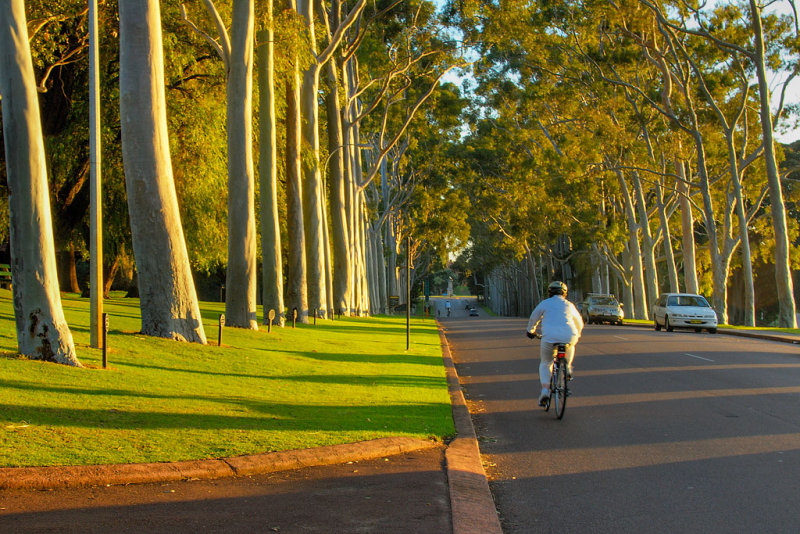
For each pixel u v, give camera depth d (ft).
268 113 76.18
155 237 47.83
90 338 43.27
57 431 24.06
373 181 191.83
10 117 34.63
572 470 24.58
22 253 35.24
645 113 142.92
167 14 74.84
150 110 46.42
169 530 16.63
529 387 46.88
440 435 29.04
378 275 200.54
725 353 66.33
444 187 187.93
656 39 137.69
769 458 25.67
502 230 220.43
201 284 213.05
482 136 189.88
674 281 155.43
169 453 22.81
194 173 84.89
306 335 73.20
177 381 36.42
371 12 124.36
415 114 147.64
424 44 126.00
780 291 117.39
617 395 41.57
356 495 20.07
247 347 54.95
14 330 44.19
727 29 125.08
